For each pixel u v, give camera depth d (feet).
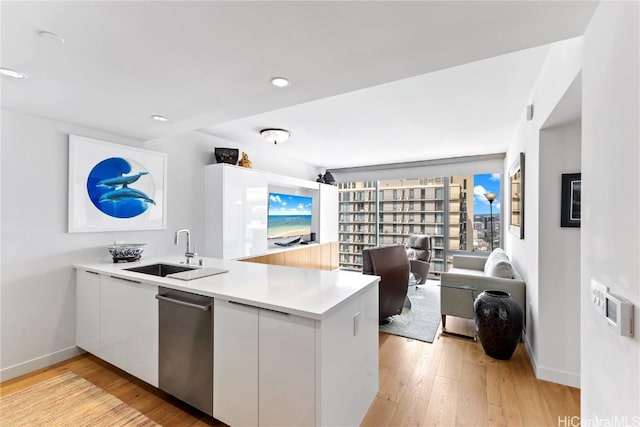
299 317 4.53
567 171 7.11
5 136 7.25
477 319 8.63
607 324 3.41
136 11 3.82
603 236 3.47
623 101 3.01
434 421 5.89
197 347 5.70
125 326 6.99
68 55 4.93
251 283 6.12
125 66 5.31
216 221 12.08
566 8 3.70
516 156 11.27
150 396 6.62
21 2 3.61
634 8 2.78
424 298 14.64
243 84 6.06
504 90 8.24
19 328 7.50
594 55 3.76
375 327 6.58
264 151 16.19
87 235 8.72
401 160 18.65
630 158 2.87
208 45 4.66
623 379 3.06
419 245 17.10
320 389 4.38
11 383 7.14
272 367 4.81
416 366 8.03
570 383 7.07
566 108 6.06
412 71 5.56
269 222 15.60
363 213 21.49
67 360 8.26
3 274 7.27
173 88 6.23
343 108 9.71
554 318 7.27
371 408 6.26
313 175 20.56
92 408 6.19
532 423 5.84
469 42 4.56
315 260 18.12
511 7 3.71
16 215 7.43
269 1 3.62
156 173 10.45
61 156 8.20
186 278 6.52
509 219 13.51
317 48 4.75
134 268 8.07
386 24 4.11
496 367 7.97
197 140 12.25
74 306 8.43
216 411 5.47
